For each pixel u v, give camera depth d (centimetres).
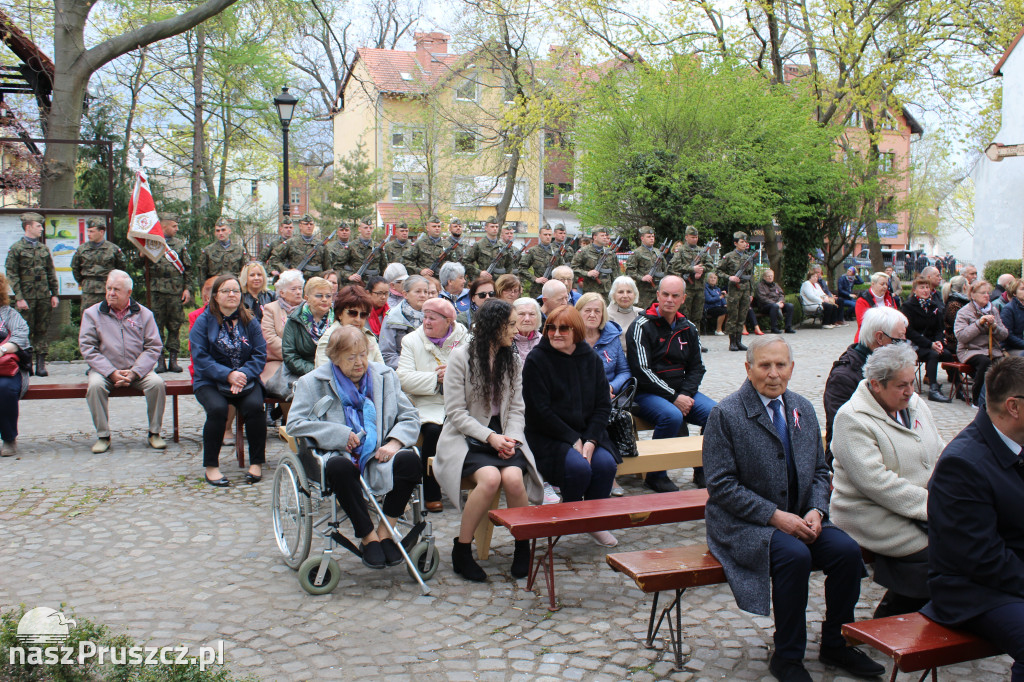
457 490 470
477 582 455
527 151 2469
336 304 608
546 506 446
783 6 2216
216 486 631
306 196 4428
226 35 2328
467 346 492
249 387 661
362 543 451
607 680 347
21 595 427
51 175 1421
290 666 355
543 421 508
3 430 713
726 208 1838
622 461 549
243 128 2862
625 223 1936
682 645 382
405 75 3653
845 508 397
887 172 2339
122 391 739
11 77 1627
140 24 2008
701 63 1994
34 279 1099
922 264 3938
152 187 1933
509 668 356
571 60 2256
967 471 306
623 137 1912
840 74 2236
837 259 2469
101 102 1867
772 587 354
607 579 461
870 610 425
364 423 467
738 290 1470
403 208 3350
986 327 959
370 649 372
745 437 374
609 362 656
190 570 466
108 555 487
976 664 369
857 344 525
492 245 1444
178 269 1115
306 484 445
